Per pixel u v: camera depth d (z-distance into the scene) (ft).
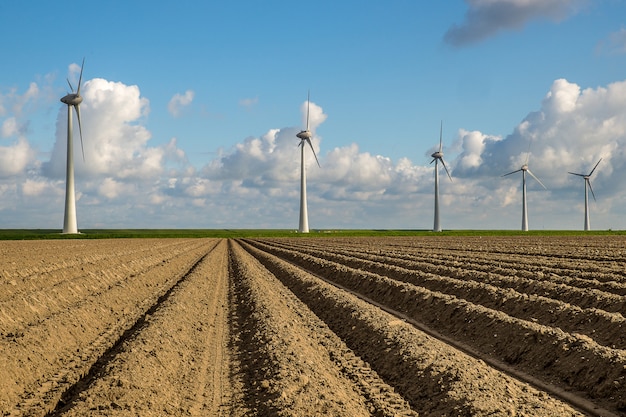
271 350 53.57
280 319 69.21
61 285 90.63
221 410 40.65
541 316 65.31
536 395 40.60
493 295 76.28
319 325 68.80
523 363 49.93
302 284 102.06
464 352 55.26
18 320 68.64
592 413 38.32
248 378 48.16
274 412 38.52
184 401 42.37
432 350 50.24
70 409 38.83
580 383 43.14
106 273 114.32
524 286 84.79
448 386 41.34
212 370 50.98
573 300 73.82
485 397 38.42
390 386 45.06
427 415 38.34
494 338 56.90
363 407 40.01
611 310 66.74
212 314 79.15
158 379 46.14
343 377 47.42
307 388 42.57
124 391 41.91
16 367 47.70
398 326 60.54
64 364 53.26
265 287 98.94
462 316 65.57
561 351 47.44
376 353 53.62
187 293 91.97
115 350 58.34
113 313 78.69
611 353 43.37
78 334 63.21
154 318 69.62
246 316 76.54
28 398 43.73
